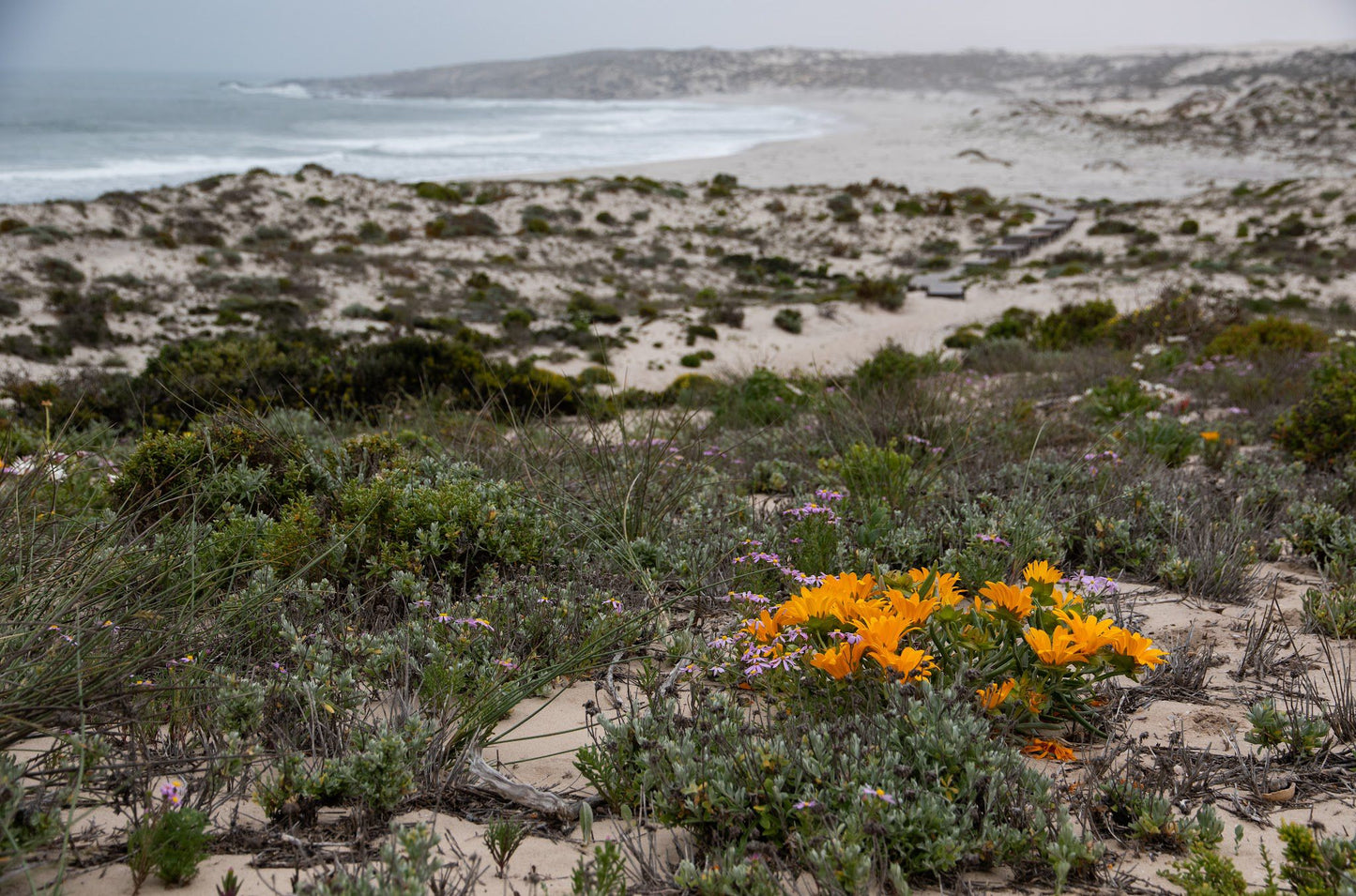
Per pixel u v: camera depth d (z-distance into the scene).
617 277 38.88
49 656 2.02
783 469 5.02
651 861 1.75
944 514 3.98
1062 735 2.27
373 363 10.23
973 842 1.71
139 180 64.56
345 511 3.43
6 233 31.41
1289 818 1.92
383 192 51.06
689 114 184.38
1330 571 3.62
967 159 92.94
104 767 1.80
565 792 2.06
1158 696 2.55
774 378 8.18
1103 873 1.72
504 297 32.25
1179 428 5.63
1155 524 3.99
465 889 1.59
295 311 26.69
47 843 1.67
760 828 1.81
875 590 2.66
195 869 1.63
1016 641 2.28
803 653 2.22
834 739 1.96
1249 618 3.17
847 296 34.56
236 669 2.36
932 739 1.87
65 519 2.97
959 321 30.17
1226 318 14.44
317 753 2.10
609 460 4.32
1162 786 1.94
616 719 2.38
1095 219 57.44
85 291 26.58
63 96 199.38
